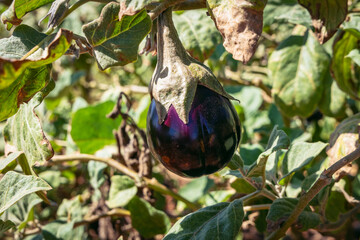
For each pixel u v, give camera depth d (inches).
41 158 33.5
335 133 40.3
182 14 46.9
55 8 33.2
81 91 85.9
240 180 43.8
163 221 47.3
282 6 49.6
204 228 35.6
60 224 50.1
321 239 75.7
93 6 74.4
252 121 60.9
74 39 31.8
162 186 48.6
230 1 31.3
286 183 39.7
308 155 39.2
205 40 45.4
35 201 47.9
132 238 51.4
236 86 63.6
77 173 69.0
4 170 39.0
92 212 54.3
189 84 31.8
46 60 29.9
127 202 46.7
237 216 35.5
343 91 46.1
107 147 54.9
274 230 37.2
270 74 50.7
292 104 50.0
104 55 31.6
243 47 31.0
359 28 41.6
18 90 31.6
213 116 32.4
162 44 32.3
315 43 49.9
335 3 36.8
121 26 31.5
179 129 32.3
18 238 50.4
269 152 35.1
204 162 32.6
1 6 77.4
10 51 32.3
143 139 48.5
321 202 40.8
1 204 34.3
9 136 36.1
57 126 74.2
